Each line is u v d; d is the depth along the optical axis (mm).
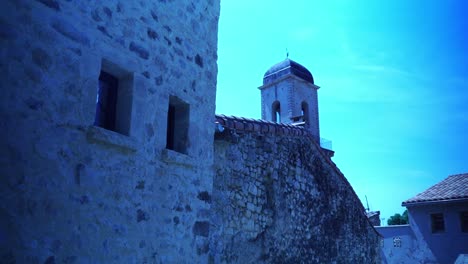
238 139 7418
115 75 4379
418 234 20578
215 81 5836
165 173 4625
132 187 4129
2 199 3000
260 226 7461
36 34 3398
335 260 9617
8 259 2984
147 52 4586
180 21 5254
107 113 4281
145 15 4633
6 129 3092
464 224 19297
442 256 19516
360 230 11203
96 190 3734
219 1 6258
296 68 27875
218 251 6465
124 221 3988
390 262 21266
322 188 9781
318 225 9281
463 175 21172
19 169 3137
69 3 3725
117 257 3863
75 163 3576
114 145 3965
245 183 7336
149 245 4254
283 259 7852
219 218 6617
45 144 3350
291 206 8438
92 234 3643
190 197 4984
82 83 3734
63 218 3408
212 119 5656
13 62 3199
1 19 3156
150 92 4543
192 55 5414
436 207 20203
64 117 3533
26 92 3266
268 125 8109
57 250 3326
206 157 5402
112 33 4145
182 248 4719
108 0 4152
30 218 3162
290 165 8734
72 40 3701
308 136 9445
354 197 11258
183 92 5129
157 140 4555
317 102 28141
